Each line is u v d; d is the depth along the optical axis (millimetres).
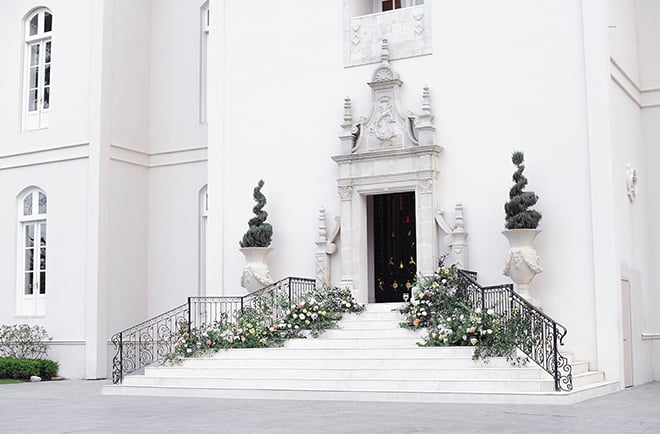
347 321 16172
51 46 22953
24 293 22609
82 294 21297
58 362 21391
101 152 21531
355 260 17203
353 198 17375
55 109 22562
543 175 15711
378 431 9094
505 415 10570
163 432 9383
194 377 15219
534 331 13555
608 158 15086
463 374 13250
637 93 17938
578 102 15547
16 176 23016
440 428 9320
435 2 17141
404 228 17594
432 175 16562
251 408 11961
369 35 17781
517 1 16297
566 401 11914
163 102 23062
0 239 23047
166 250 22516
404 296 16062
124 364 21375
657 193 17875
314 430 9266
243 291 18703
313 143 18203
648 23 18328
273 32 18953
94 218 21297
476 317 13898
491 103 16375
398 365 13961
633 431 9062
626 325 15586
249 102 19062
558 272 15375
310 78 18406
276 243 18328
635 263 16531
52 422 10617
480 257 16156
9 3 23781
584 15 15547
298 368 14648
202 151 22328
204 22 22844
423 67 17141
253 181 18812
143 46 23156
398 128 17109
